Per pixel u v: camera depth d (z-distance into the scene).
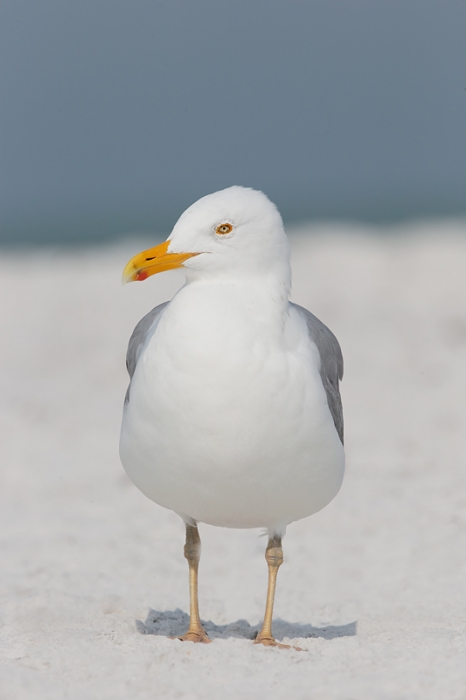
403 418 18.72
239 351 8.08
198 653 8.33
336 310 28.50
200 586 11.53
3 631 9.20
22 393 21.16
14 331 27.45
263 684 7.51
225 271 8.54
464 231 49.75
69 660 8.14
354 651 8.43
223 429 8.08
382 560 12.21
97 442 17.81
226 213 8.47
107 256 46.53
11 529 13.49
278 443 8.21
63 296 32.28
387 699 7.05
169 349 8.19
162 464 8.44
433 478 15.23
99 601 10.37
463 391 20.45
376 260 36.91
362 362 22.97
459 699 7.08
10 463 16.55
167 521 13.99
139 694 7.38
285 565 12.34
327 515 13.97
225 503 8.61
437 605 10.35
